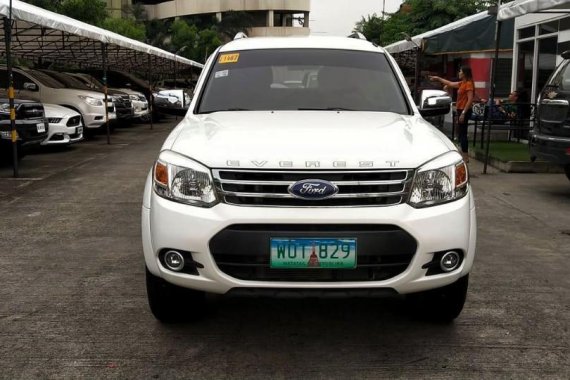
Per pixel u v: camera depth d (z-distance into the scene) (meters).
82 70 22.89
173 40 56.00
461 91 10.67
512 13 8.91
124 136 17.22
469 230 3.34
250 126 3.68
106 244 5.68
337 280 3.13
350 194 3.09
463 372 3.23
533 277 4.78
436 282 3.22
